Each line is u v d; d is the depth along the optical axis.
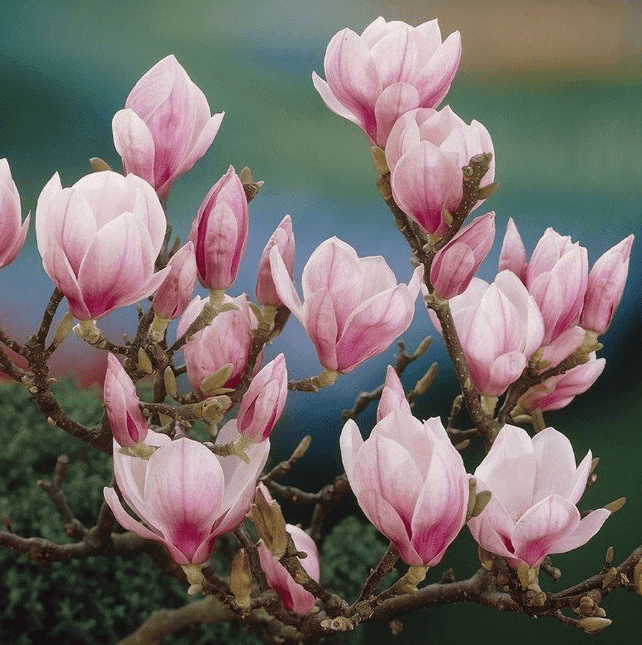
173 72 1.58
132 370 1.60
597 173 8.04
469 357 1.64
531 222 7.38
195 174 8.24
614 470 4.25
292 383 1.57
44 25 9.48
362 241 7.50
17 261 6.71
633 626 3.75
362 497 1.50
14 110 9.05
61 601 3.01
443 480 1.48
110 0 9.52
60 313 5.32
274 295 1.62
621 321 5.61
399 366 1.99
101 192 1.52
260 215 7.72
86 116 9.32
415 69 1.63
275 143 8.58
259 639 3.18
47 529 2.95
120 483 1.54
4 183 1.57
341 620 1.56
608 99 8.62
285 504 4.30
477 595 1.73
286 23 9.79
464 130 1.59
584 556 3.80
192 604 2.35
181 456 1.51
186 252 1.56
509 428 1.59
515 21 8.98
